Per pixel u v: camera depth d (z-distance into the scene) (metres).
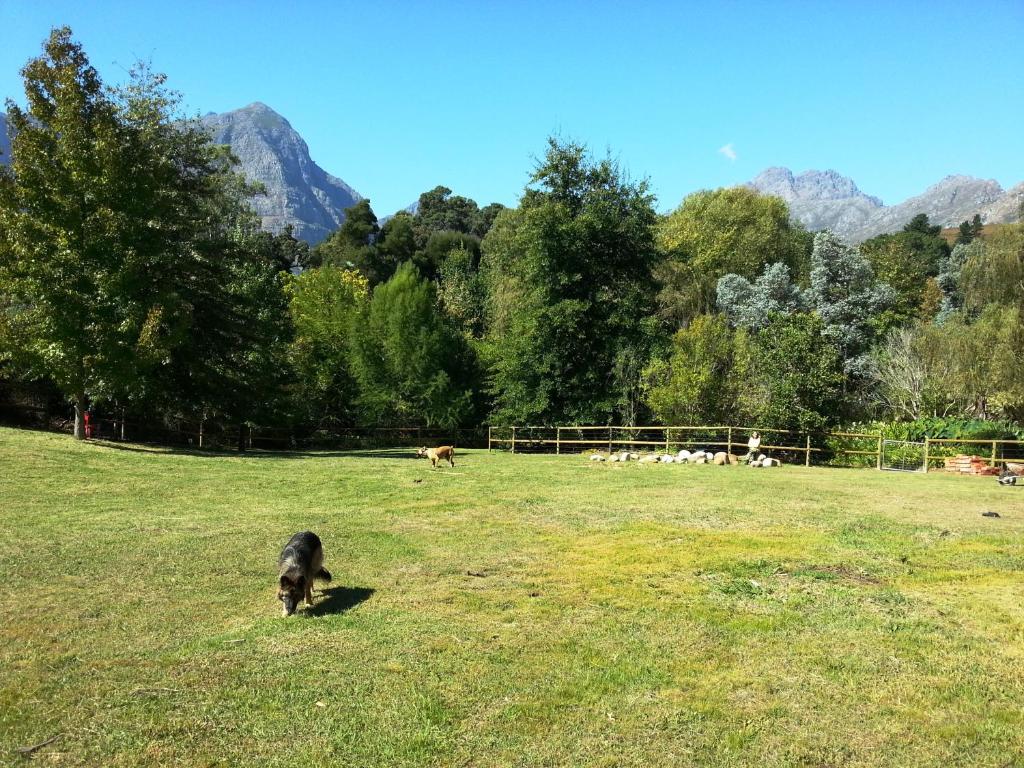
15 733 4.51
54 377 19.95
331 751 4.34
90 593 7.42
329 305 38.12
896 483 17.12
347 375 34.88
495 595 7.45
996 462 20.52
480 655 5.84
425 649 5.96
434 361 33.66
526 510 12.59
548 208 30.58
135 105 28.86
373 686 5.24
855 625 6.62
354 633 6.32
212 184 31.62
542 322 30.05
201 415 26.08
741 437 25.55
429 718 4.76
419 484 16.08
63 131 19.36
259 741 4.46
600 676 5.45
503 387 32.03
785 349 24.73
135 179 20.11
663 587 7.78
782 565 8.68
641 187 31.98
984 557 9.18
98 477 15.37
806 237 62.59
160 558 8.84
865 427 26.30
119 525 10.72
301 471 18.28
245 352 27.30
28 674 5.40
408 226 79.25
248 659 5.73
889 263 54.78
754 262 50.88
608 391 29.72
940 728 4.70
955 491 15.57
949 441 21.16
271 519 11.48
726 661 5.77
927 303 53.72
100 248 19.34
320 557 7.54
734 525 11.29
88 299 19.08
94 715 4.76
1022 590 7.75
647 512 12.42
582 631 6.41
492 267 53.09
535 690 5.21
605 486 16.02
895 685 5.34
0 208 18.78
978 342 29.83
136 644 6.06
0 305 22.17
